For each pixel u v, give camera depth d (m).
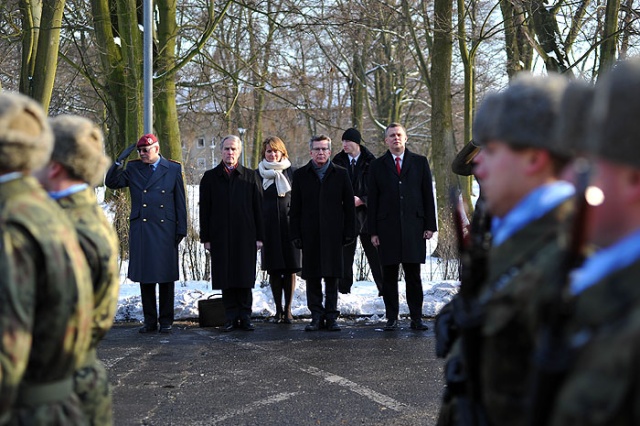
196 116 28.25
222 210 9.62
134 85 15.82
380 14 21.39
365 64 30.55
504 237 1.90
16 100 2.40
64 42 20.70
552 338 1.48
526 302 1.73
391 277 9.42
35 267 2.28
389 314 9.47
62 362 2.38
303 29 17.59
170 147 16.53
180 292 10.84
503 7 18.11
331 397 6.25
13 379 2.18
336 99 36.41
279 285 10.26
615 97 1.37
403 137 9.37
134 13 15.72
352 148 11.19
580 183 1.52
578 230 1.51
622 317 1.36
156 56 16.16
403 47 30.11
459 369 2.24
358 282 12.65
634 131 1.35
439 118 17.02
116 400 6.20
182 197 9.65
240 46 25.75
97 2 16.34
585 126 1.59
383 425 5.48
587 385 1.35
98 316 2.77
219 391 6.47
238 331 9.55
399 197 9.29
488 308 1.83
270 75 22.95
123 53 15.85
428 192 9.41
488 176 2.02
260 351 8.22
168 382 6.82
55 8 14.84
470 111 18.00
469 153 6.21
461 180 17.02
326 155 9.54
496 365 1.80
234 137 9.74
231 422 5.57
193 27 18.12
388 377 6.94
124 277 12.63
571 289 1.49
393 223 9.29
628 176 1.39
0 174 2.37
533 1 16.16
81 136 2.90
